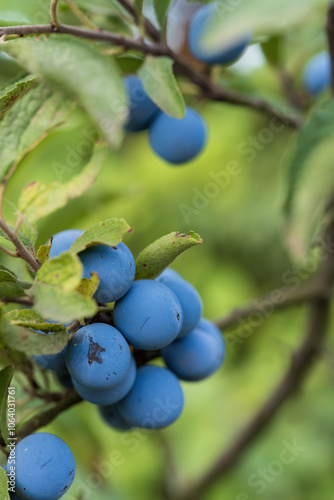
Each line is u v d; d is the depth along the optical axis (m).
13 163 0.30
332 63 0.35
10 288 0.29
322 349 0.39
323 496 0.52
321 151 0.33
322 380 0.60
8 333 0.28
